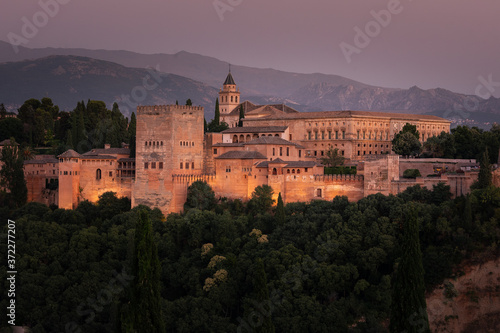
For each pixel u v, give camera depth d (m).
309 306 173.12
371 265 185.12
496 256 184.12
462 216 193.38
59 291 194.12
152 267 131.75
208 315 179.75
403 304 134.88
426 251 189.25
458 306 182.50
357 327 173.00
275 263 187.25
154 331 130.00
